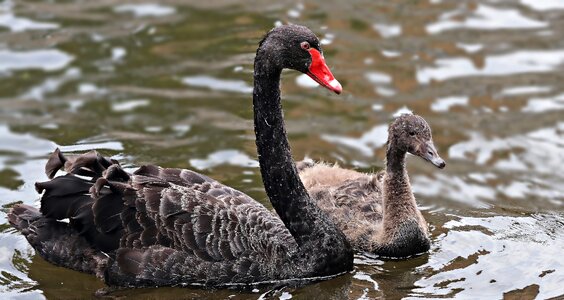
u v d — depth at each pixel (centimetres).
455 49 1834
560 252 1283
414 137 1301
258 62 1162
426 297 1175
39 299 1164
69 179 1212
